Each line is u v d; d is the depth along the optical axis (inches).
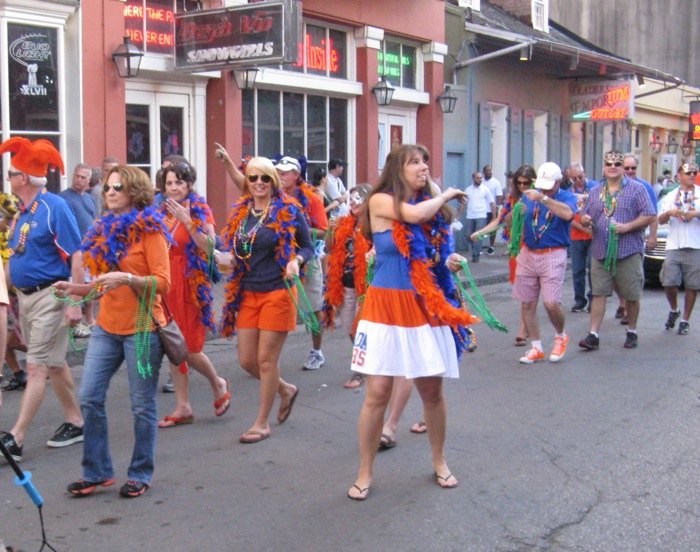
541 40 753.0
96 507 188.1
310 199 298.8
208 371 250.5
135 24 473.4
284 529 177.0
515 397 281.7
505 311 466.3
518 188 330.0
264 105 561.9
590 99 948.0
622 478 207.0
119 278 181.2
